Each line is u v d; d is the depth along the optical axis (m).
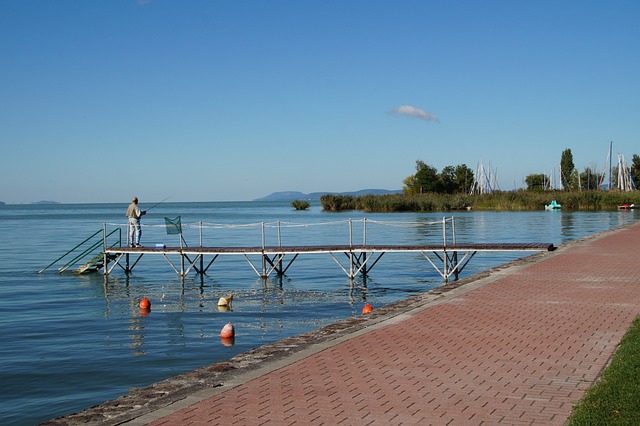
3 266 30.64
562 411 6.03
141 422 5.89
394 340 9.12
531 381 7.02
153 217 97.06
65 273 28.38
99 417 6.07
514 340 8.98
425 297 12.77
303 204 123.62
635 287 13.49
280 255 27.22
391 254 35.19
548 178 117.50
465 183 110.81
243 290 23.05
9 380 11.34
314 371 7.55
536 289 13.48
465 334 9.44
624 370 7.11
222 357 12.89
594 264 17.58
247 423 5.82
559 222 55.59
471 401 6.38
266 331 15.56
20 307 19.47
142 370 11.97
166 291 22.97
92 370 11.98
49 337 14.98
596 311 10.97
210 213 115.06
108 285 24.66
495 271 16.53
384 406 6.26
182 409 6.24
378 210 87.19
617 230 31.47
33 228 65.88
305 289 23.09
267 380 7.20
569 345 8.61
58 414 9.59
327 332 9.76
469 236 42.41
